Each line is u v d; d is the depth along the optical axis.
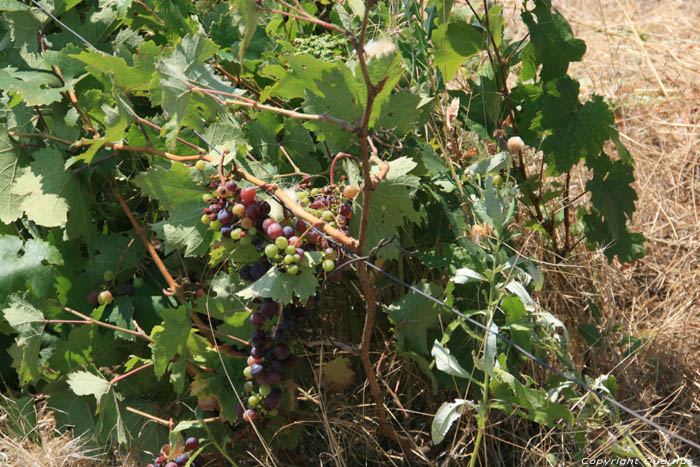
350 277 1.55
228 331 1.42
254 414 1.40
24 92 1.42
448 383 1.48
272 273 1.30
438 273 1.57
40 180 1.44
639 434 1.57
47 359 1.47
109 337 1.47
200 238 1.37
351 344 1.57
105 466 1.50
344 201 1.34
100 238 1.50
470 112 1.63
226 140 1.39
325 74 1.30
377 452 1.53
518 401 1.38
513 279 1.42
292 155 1.49
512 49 1.65
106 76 1.43
